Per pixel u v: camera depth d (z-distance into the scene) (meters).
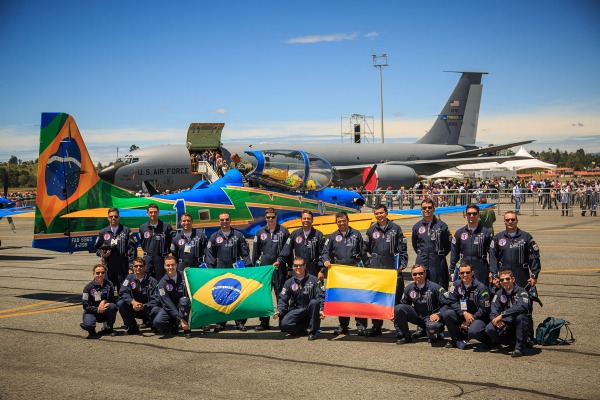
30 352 7.94
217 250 9.96
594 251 17.58
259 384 6.48
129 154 39.28
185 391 6.26
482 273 9.25
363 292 8.56
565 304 10.37
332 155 47.38
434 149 53.12
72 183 11.95
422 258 9.73
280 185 15.27
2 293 12.44
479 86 56.38
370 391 6.20
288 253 9.96
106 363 7.38
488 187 48.78
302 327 8.79
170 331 8.98
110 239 10.37
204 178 35.97
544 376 6.61
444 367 7.05
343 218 9.64
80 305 11.22
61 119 11.81
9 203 22.31
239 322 9.22
